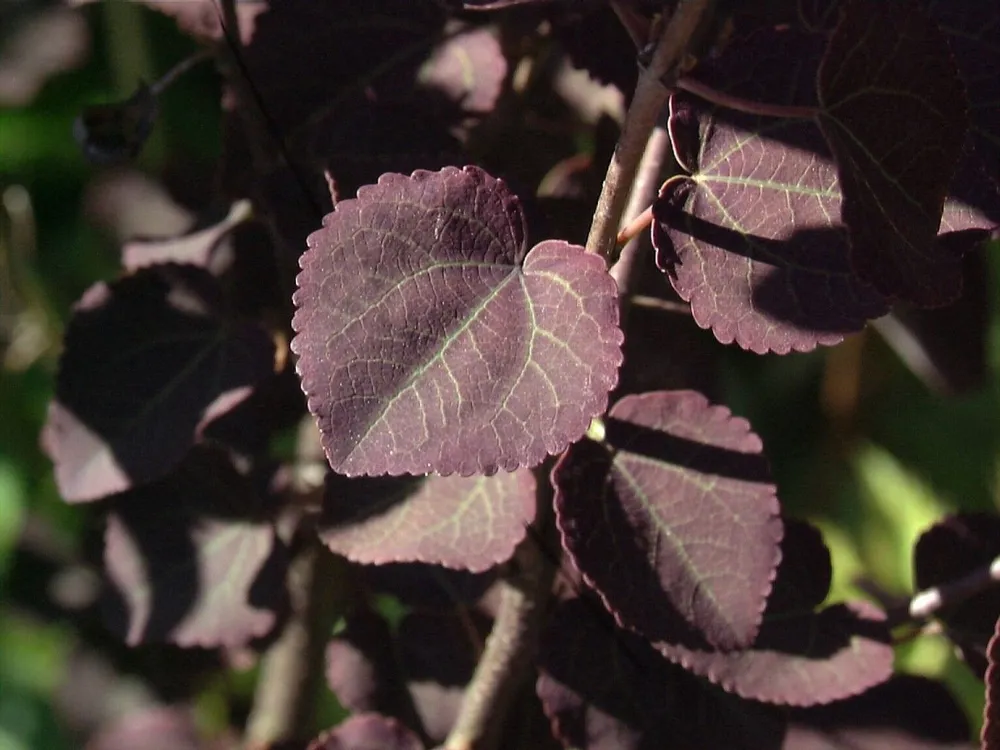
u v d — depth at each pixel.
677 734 0.43
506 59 0.46
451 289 0.37
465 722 0.45
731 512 0.40
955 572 0.45
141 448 0.44
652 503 0.40
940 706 0.44
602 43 0.44
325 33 0.44
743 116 0.38
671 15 0.41
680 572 0.40
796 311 0.38
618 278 0.42
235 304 0.45
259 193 0.44
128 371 0.45
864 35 0.36
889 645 0.43
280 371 0.45
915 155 0.37
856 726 0.44
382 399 0.36
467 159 0.43
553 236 0.43
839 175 0.36
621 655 0.43
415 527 0.41
